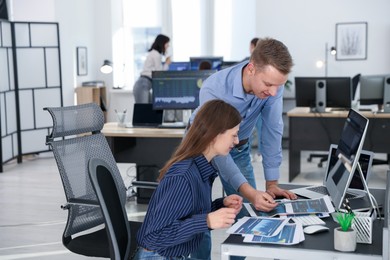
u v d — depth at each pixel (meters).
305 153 8.46
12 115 7.71
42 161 8.04
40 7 8.40
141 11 10.08
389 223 1.98
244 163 3.03
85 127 3.19
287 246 1.96
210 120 2.00
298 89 6.47
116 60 10.09
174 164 2.03
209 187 2.11
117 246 2.16
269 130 2.85
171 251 2.05
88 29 9.77
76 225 2.95
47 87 8.27
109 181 2.26
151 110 5.51
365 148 6.23
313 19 8.90
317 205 2.44
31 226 4.81
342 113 6.21
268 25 9.08
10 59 7.70
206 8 9.77
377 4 8.66
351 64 8.84
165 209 1.96
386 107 6.23
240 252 1.98
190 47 9.88
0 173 7.19
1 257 4.05
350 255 1.90
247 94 2.59
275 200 2.58
